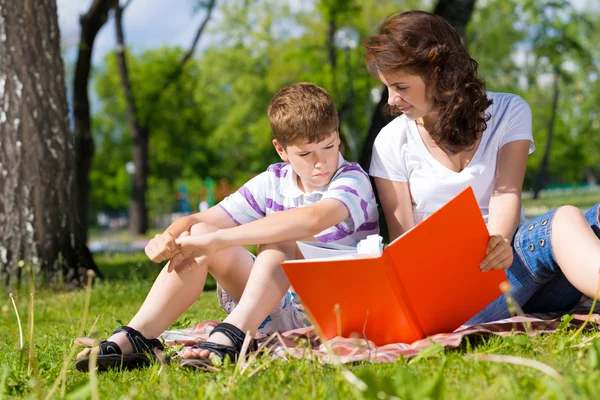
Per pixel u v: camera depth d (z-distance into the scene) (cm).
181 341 339
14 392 263
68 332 420
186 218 350
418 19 321
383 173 363
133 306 604
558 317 330
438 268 288
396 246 277
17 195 803
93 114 4834
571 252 292
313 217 313
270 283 304
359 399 194
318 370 250
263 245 314
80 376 295
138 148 3012
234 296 343
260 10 3216
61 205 817
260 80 3859
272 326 346
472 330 290
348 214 325
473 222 281
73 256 817
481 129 332
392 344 295
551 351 246
